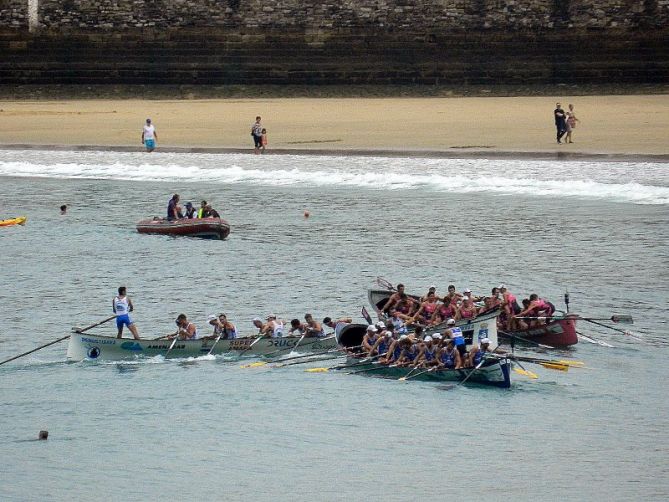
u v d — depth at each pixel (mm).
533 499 40625
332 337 57906
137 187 103438
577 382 52812
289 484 42344
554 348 58250
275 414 49531
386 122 129375
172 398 51531
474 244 78000
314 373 54906
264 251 78312
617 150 104688
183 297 67312
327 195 96812
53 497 41500
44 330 61531
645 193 91250
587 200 90562
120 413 49750
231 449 45781
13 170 111625
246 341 57531
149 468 44031
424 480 42500
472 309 57156
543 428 47344
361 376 54469
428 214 87750
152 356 57156
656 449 45031
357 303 65375
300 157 111375
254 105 146750
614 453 44719
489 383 52469
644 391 51438
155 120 134750
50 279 72125
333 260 75000
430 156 108188
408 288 67562
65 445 46344
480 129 121750
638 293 65875
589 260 73062
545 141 112062
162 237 84125
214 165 109875
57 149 119938
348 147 112562
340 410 49906
